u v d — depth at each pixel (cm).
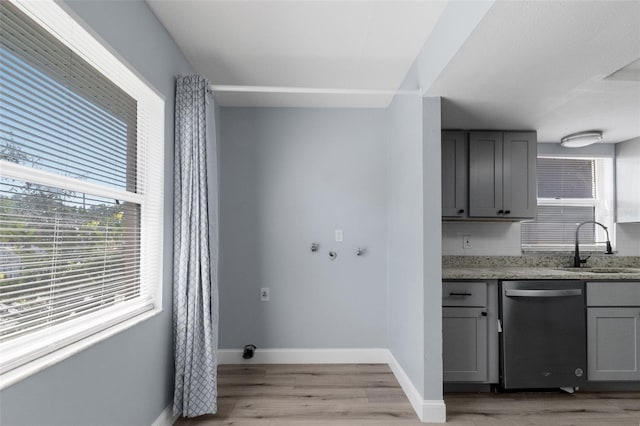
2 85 106
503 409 246
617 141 352
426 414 228
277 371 309
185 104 225
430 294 232
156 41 200
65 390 124
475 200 301
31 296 115
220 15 199
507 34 158
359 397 261
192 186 221
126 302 176
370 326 334
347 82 291
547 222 358
